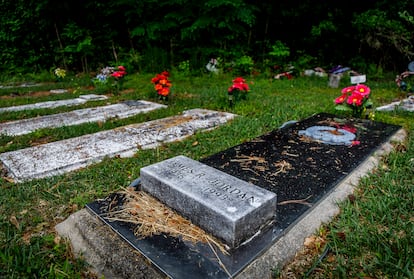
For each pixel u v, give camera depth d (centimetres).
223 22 844
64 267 149
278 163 237
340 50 891
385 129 316
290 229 164
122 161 262
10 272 143
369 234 162
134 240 152
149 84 680
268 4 931
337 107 373
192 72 824
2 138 314
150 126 358
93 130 343
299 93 578
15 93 608
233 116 403
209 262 137
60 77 772
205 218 153
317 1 892
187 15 881
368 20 780
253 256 141
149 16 914
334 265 146
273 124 356
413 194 196
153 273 137
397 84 594
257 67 875
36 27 877
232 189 166
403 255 143
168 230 158
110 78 646
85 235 167
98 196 206
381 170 238
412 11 799
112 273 146
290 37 968
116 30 935
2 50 859
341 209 187
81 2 899
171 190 170
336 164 234
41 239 168
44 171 238
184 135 330
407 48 757
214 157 251
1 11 846
